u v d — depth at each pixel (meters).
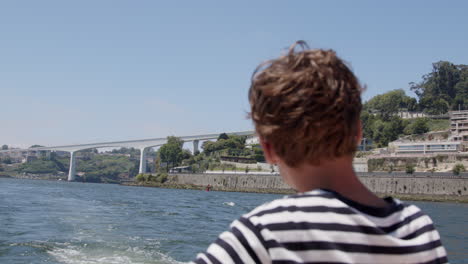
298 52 1.52
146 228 21.11
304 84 1.43
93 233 18.33
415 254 1.48
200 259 1.50
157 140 186.25
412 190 89.12
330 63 1.48
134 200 52.38
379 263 1.42
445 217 38.03
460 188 83.69
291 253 1.43
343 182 1.57
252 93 1.55
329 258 1.41
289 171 1.61
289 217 1.48
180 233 19.62
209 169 147.88
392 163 110.12
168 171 164.62
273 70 1.50
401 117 179.38
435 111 189.25
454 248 17.28
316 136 1.46
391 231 1.50
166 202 50.09
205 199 64.00
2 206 32.09
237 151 161.25
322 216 1.46
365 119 173.12
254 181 117.44
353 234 1.43
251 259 1.46
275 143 1.54
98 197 56.41
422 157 106.56
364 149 152.62
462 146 108.69
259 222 1.50
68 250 14.25
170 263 12.84
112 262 12.71
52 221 22.62
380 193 92.50
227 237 1.51
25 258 12.82
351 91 1.50
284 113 1.45
